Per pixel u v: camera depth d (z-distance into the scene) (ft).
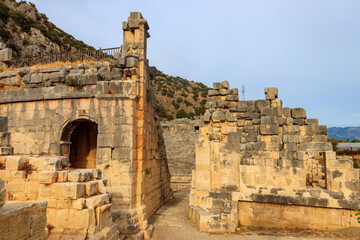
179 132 135.33
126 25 50.78
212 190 49.88
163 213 57.16
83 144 59.77
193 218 48.98
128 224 40.27
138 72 49.55
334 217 43.62
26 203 20.61
